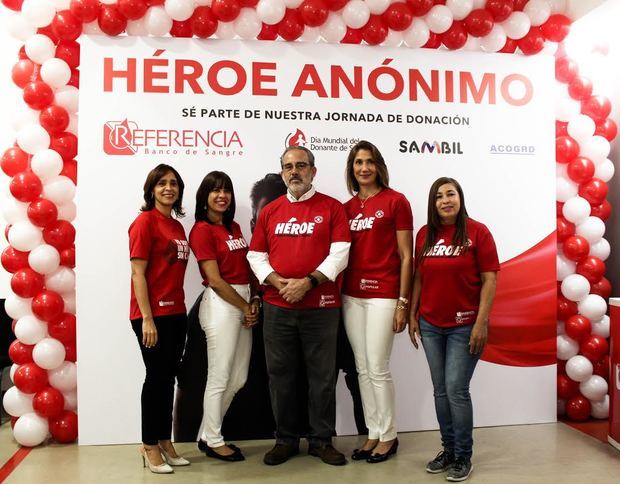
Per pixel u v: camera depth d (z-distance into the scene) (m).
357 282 2.66
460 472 2.41
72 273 2.98
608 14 3.36
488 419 3.17
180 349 2.61
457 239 2.43
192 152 3.00
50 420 2.97
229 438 3.01
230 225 2.75
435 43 3.16
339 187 3.08
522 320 3.19
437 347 2.50
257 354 3.01
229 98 3.02
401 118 3.12
